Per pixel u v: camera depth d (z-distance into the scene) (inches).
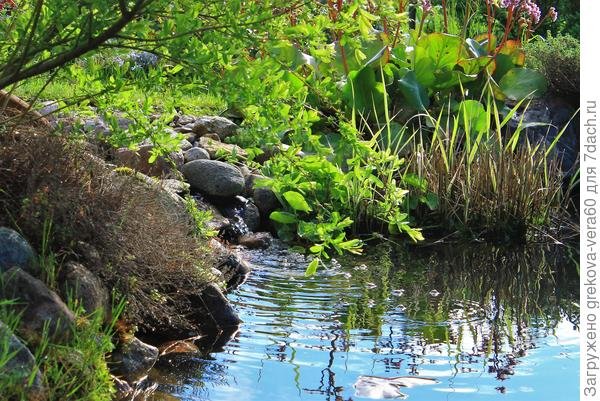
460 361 171.9
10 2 172.6
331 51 156.1
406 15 154.7
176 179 274.1
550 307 212.4
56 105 271.7
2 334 131.0
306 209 266.1
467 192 293.6
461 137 320.2
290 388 155.8
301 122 163.8
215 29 148.8
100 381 142.6
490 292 223.9
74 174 171.3
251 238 262.8
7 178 167.8
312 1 151.3
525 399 154.3
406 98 338.0
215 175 278.1
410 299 213.8
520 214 291.9
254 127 161.6
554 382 162.6
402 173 310.7
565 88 384.8
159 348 171.5
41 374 133.8
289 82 162.9
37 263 155.1
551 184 304.2
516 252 271.1
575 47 406.0
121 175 192.4
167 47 153.0
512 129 361.1
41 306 142.9
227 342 177.3
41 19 158.9
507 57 369.7
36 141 169.6
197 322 183.9
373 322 193.8
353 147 180.9
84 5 146.9
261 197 284.7
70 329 143.6
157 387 153.3
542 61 390.9
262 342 177.9
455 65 360.5
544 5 535.2
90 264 164.6
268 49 150.0
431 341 183.2
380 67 338.6
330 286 221.1
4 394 126.1
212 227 237.1
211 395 151.3
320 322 191.5
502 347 181.2
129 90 175.0
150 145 271.3
